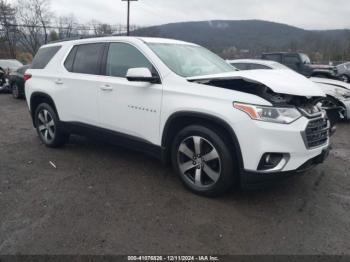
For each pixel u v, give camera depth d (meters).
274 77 3.65
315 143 3.52
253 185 3.39
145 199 3.69
